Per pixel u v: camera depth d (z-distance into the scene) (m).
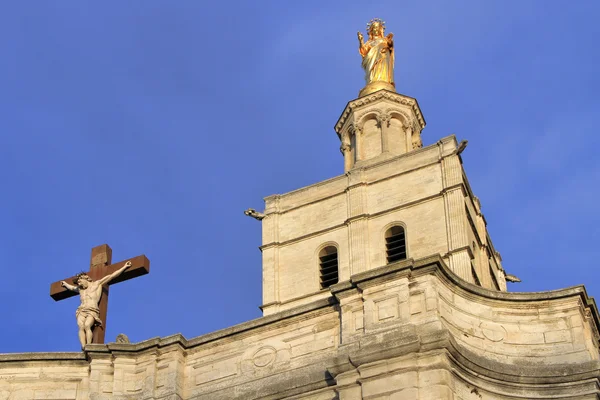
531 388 41.09
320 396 41.00
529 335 42.59
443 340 38.84
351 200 66.50
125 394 44.47
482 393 40.28
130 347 45.16
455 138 66.00
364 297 41.44
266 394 42.00
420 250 62.94
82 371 45.88
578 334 42.34
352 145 74.62
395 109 74.50
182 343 44.75
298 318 43.38
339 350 40.75
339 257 65.12
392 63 78.00
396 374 38.94
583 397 40.75
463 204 63.56
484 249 67.81
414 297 40.78
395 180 66.38
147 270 48.91
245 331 44.16
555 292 43.28
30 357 45.91
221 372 43.81
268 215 68.75
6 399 45.41
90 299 48.03
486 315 42.59
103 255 49.50
